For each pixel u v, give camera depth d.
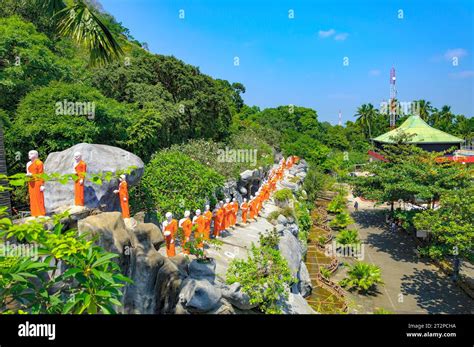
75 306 5.86
